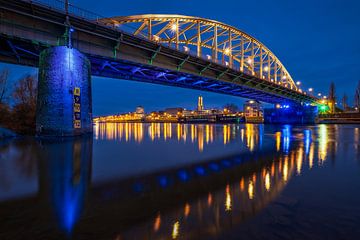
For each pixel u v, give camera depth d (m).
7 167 9.48
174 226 4.26
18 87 33.06
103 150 15.35
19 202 5.54
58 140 18.47
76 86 21.05
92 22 22.34
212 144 20.02
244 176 8.10
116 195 6.10
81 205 5.36
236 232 4.00
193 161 11.43
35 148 14.55
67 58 20.50
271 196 5.90
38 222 4.46
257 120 116.31
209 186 6.88
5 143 16.69
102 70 34.91
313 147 16.64
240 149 16.09
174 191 6.43
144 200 5.71
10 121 26.95
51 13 20.27
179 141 23.75
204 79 42.66
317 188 6.56
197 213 4.88
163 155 13.59
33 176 8.09
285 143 19.77
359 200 5.55
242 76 48.88
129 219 4.61
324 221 4.39
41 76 20.64
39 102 20.55
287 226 4.21
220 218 4.60
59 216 4.75
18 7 18.84
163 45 30.31
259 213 4.80
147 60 31.12
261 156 12.66
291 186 6.79
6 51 24.42
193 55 35.19
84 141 18.91
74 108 20.69
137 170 9.29
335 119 85.44
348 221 4.39
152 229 4.14
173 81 43.50
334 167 9.51
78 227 4.25
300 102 89.75
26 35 19.91
